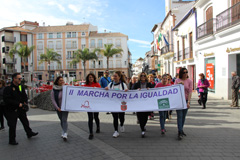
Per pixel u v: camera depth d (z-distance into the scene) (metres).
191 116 7.60
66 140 4.98
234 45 10.99
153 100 5.17
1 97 6.07
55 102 5.08
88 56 38.97
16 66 49.88
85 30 53.66
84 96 5.11
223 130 5.64
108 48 37.66
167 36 27.55
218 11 12.78
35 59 53.56
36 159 3.91
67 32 54.09
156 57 40.53
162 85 5.45
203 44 15.12
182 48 20.78
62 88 5.03
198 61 16.39
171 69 26.22
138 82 5.60
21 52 32.09
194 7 16.27
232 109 8.88
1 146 4.70
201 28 15.17
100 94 5.21
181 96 4.94
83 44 54.12
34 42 53.69
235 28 10.37
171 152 4.11
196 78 16.88
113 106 5.20
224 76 12.13
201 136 5.13
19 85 5.09
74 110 4.99
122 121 5.60
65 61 54.09
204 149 4.23
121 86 5.47
